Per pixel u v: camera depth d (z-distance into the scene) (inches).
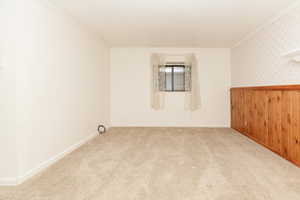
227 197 59.8
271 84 116.5
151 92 195.2
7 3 69.6
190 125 194.1
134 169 83.1
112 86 196.1
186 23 123.5
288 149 92.8
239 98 164.2
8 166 70.7
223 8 101.0
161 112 195.5
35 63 80.8
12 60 69.9
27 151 75.6
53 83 94.6
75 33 118.7
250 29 135.0
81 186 68.0
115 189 65.6
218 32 142.6
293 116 88.8
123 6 98.6
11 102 70.1
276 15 108.8
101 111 167.6
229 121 191.2
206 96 192.2
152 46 189.5
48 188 66.8
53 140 94.3
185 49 191.8
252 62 142.3
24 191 64.8
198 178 73.5
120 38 161.0
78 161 94.1
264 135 118.4
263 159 94.8
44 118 87.0
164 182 70.4
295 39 93.7
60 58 101.3
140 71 195.3
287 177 73.8
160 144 125.6
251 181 70.6
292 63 96.1
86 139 134.5
